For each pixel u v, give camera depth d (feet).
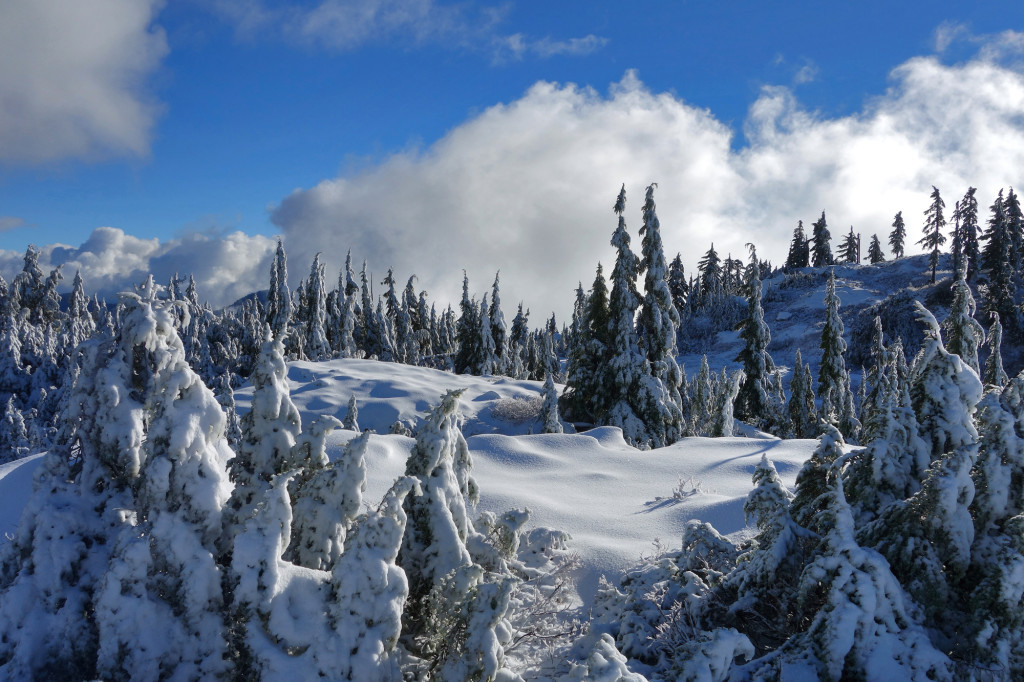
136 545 16.53
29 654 16.42
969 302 31.22
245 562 16.02
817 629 18.26
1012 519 19.02
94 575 18.11
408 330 202.59
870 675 17.30
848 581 18.34
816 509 25.40
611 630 24.21
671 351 83.66
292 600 16.55
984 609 18.07
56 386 135.85
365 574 16.63
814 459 26.68
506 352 179.73
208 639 16.67
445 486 22.65
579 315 234.17
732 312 280.72
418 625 21.27
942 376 24.23
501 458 50.11
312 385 114.52
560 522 36.81
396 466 44.21
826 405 107.24
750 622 22.21
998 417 20.04
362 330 199.31
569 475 46.70
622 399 80.07
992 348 43.14
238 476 20.33
